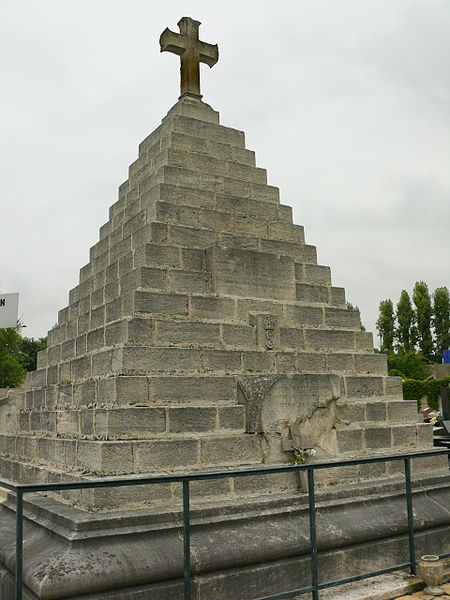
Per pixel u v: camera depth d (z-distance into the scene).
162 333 8.46
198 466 7.49
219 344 8.93
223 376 8.42
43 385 11.15
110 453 7.01
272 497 7.46
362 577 6.60
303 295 10.52
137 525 6.24
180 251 9.48
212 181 11.06
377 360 10.48
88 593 5.48
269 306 9.80
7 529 7.32
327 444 8.67
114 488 6.71
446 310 70.88
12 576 6.22
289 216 11.67
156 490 6.97
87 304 10.91
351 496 8.02
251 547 6.48
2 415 12.65
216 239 10.15
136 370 7.93
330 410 8.84
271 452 8.08
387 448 9.34
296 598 6.65
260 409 8.13
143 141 12.28
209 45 12.55
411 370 59.56
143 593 5.73
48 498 7.75
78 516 6.25
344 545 7.24
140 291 8.59
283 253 10.93
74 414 8.50
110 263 10.96
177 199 10.37
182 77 12.35
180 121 11.45
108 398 7.77
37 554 5.98
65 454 8.12
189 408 7.83
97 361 8.66
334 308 10.62
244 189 11.41
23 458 9.98
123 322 8.34
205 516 6.70
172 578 5.94
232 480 7.53
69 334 11.22
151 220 10.02
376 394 10.02
